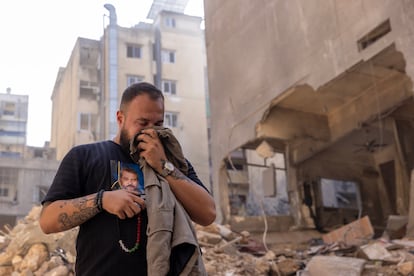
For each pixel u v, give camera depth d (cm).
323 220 1464
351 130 1355
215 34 1488
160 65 3234
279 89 1166
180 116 3206
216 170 1387
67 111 3444
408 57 824
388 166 1575
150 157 182
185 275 168
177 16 3438
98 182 185
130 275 169
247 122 1283
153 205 172
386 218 1562
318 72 1044
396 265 569
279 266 633
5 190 2898
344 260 568
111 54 3112
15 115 4209
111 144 197
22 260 572
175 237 170
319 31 1054
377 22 902
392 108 1228
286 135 1386
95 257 172
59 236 592
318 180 1505
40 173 2972
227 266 638
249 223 1350
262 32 1262
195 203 185
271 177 1492
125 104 194
